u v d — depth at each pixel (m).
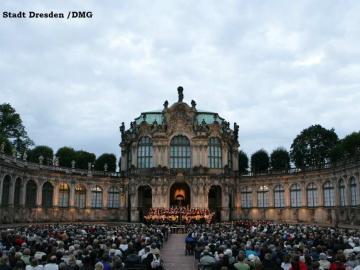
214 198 110.19
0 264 21.31
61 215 95.50
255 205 104.75
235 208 106.31
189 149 106.25
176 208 93.94
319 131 115.81
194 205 101.62
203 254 30.45
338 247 32.69
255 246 33.50
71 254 25.52
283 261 25.42
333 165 87.50
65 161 118.25
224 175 103.81
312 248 30.22
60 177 95.94
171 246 57.88
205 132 105.50
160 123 110.44
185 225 86.00
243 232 51.09
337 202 86.00
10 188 78.56
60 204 96.25
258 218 103.69
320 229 56.00
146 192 110.12
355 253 26.95
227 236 45.03
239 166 127.00
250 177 106.19
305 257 24.52
